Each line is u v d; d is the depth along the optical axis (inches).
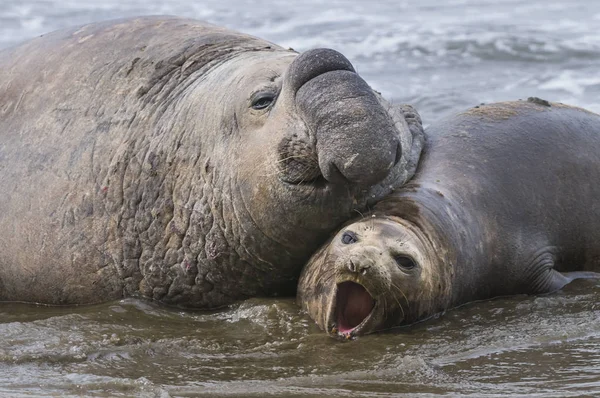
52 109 783.7
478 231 714.8
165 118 734.5
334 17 1956.2
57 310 748.6
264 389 568.7
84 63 794.2
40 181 762.2
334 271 637.3
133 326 687.7
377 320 652.1
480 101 1167.0
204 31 800.3
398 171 700.0
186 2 2274.9
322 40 1654.8
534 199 750.5
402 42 1573.6
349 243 639.1
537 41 1494.8
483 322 680.4
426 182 711.7
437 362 609.6
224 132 689.6
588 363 604.7
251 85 680.4
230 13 2075.5
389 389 566.9
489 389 565.6
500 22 1784.0
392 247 633.0
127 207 728.3
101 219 736.3
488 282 730.2
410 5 2102.6
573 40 1523.1
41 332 676.1
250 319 688.4
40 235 753.6
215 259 700.0
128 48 792.9
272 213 655.8
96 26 831.1
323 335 652.1
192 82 748.0
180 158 713.0
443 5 2079.2
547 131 780.6
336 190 631.8
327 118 600.1
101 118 761.6
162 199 717.3
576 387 566.6
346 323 661.3
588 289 750.5
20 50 842.8
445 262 677.9
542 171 760.3
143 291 733.3
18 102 802.8
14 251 765.3
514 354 622.5
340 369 598.5
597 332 658.8
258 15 2031.3
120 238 729.6
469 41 1521.9
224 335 666.2
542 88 1227.2
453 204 704.4
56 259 748.6
